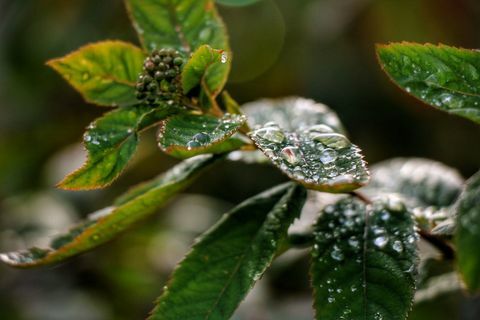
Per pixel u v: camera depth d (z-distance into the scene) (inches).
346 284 10.1
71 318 18.8
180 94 10.5
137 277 19.4
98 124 10.3
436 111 21.5
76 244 10.8
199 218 20.7
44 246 11.3
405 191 12.9
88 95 11.4
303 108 12.3
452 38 21.3
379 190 13.0
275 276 17.3
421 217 11.4
